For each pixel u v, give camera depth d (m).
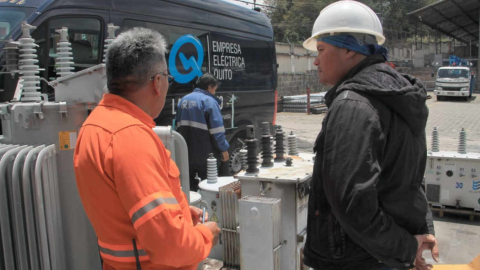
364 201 1.52
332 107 1.67
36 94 2.36
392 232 1.62
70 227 2.26
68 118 2.23
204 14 6.11
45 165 2.07
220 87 6.40
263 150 3.23
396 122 1.66
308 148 10.77
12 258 1.96
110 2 4.75
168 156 1.61
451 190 5.08
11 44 2.38
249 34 7.18
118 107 1.56
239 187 3.35
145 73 1.58
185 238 1.44
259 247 2.72
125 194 1.39
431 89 35.25
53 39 4.23
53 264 2.12
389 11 54.38
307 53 28.89
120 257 1.52
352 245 1.79
